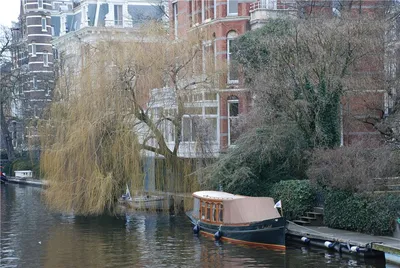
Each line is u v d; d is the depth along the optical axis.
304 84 33.12
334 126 32.75
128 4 73.75
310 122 33.44
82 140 35.59
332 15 40.88
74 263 25.22
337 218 28.69
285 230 26.98
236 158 33.66
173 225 33.78
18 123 80.69
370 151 28.70
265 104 33.91
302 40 33.44
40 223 35.50
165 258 25.69
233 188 34.00
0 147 88.56
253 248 27.33
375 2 42.09
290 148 33.12
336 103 32.72
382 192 26.78
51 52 91.25
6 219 37.44
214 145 38.56
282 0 45.75
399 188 27.23
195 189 36.59
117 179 35.91
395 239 25.33
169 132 37.12
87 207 35.38
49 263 25.38
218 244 28.44
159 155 36.91
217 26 45.19
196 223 31.89
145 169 36.56
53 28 92.81
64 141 36.94
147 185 36.69
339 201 28.59
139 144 36.12
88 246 28.50
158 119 36.75
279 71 33.66
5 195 53.31
